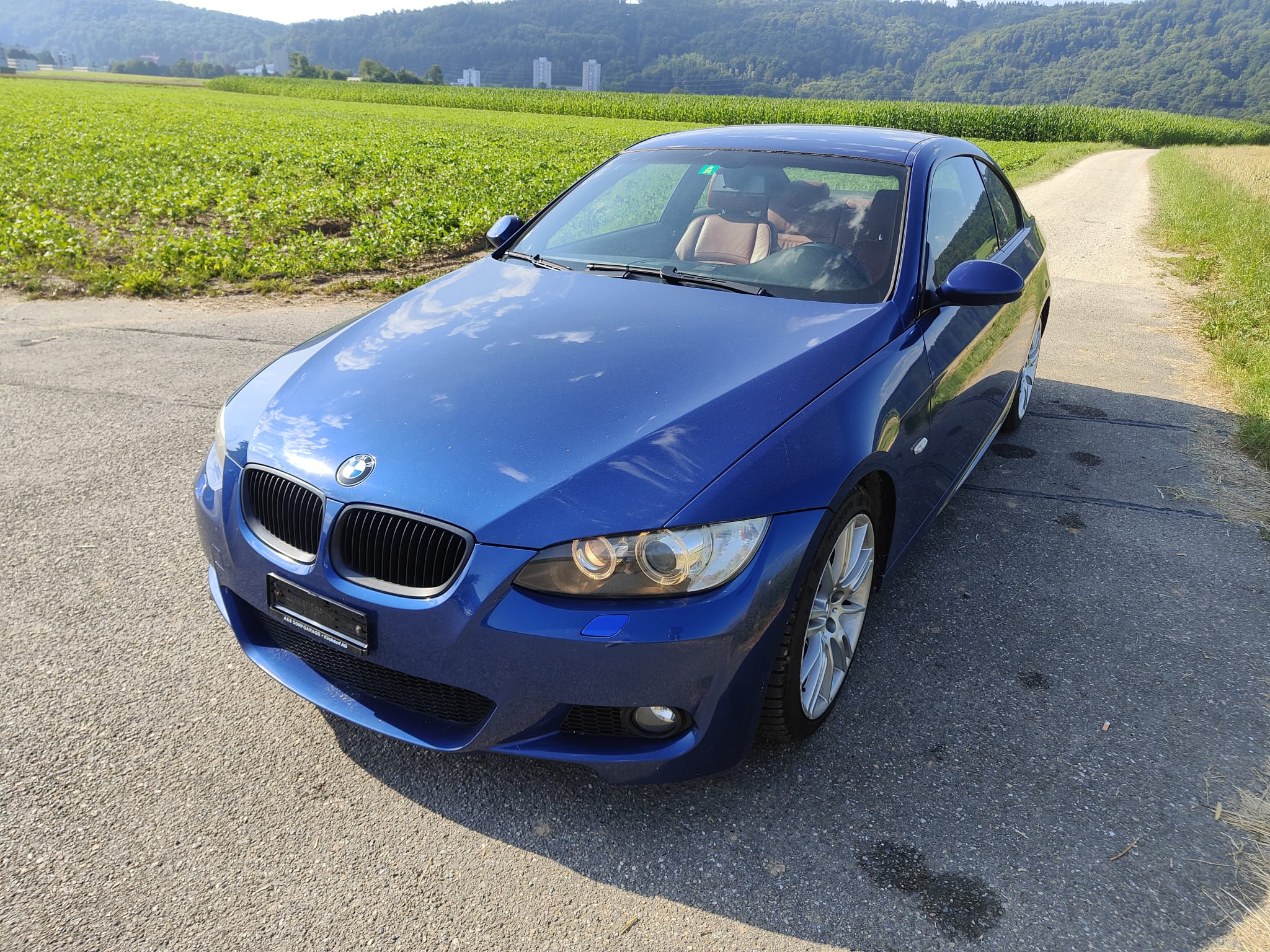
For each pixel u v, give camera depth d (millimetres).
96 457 4164
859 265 2889
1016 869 2018
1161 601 3162
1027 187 19719
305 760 2328
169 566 3254
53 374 5332
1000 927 1872
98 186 13102
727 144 3541
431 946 1812
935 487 2998
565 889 1962
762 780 2283
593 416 2129
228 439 2371
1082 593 3205
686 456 2018
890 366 2555
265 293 7785
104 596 3041
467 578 1900
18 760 2279
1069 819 2164
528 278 3068
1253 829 2133
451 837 2096
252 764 2307
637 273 3006
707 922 1884
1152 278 9203
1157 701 2611
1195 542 3600
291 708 2525
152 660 2711
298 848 2049
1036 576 3312
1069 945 1829
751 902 1933
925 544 3551
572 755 1983
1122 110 69625
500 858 2043
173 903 1892
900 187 3129
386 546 1991
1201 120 69750
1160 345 6605
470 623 1907
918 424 2658
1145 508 3910
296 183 14781
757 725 2102
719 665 1942
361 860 2021
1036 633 2945
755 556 1966
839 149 3361
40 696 2529
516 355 2430
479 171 15977
